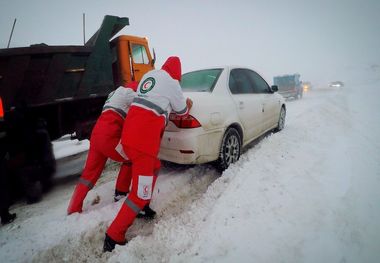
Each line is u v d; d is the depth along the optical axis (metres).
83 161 4.89
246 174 2.94
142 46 5.43
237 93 3.74
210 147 3.02
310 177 2.77
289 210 2.18
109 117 2.44
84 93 3.94
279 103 5.18
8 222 2.55
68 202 2.96
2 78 2.93
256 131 4.09
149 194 2.13
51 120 3.70
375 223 2.06
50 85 3.44
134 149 2.06
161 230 2.23
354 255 1.72
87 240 2.17
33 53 3.08
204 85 3.52
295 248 1.77
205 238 1.98
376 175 2.96
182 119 2.83
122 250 1.97
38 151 3.22
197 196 2.95
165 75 2.24
